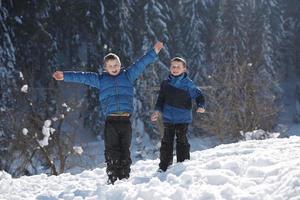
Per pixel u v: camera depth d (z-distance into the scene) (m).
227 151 8.60
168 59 37.19
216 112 29.77
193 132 36.53
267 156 6.83
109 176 7.44
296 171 5.33
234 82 30.39
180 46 40.44
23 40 32.59
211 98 31.02
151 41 37.06
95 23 36.91
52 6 37.28
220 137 29.45
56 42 37.97
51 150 22.20
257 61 37.44
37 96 29.25
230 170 6.53
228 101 29.88
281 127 31.92
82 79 7.47
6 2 31.70
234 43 39.78
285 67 50.88
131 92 7.53
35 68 32.59
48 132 16.00
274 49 45.88
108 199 6.02
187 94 7.83
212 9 43.62
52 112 26.64
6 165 23.11
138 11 37.84
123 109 7.41
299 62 51.69
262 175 5.90
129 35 36.97
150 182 6.27
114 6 37.03
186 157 7.89
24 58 32.53
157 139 33.12
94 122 36.06
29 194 7.30
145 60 7.52
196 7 42.47
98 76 7.53
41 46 33.22
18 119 23.95
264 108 29.73
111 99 7.41
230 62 33.34
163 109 7.89
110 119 7.44
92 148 33.41
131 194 5.86
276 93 37.97
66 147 22.88
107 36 36.59
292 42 51.34
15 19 31.62
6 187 7.77
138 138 29.59
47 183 8.25
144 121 34.69
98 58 36.53
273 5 46.97
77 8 37.75
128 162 7.46
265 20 43.88
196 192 5.55
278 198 4.80
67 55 41.34
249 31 42.28
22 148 22.73
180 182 6.17
